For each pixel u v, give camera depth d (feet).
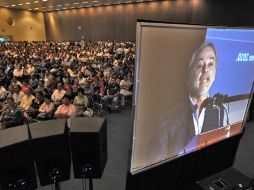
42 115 15.25
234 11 43.52
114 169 10.82
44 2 57.00
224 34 7.01
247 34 7.68
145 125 6.21
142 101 5.92
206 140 8.11
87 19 72.02
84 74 25.35
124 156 11.96
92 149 6.05
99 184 9.69
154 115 6.30
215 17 46.65
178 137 7.11
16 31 74.02
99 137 5.99
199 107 7.32
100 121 6.52
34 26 79.41
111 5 65.57
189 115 7.14
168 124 6.72
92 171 6.31
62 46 60.54
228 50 7.34
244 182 8.13
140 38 5.33
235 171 8.84
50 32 82.53
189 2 50.96
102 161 6.45
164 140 6.81
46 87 20.24
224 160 9.80
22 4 61.31
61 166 6.01
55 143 5.75
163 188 7.88
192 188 8.80
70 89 18.39
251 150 12.52
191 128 7.37
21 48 54.90
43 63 33.14
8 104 14.57
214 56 7.00
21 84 21.03
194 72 6.71
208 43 6.70
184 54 6.26
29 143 5.48
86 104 16.83
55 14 79.36
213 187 7.82
